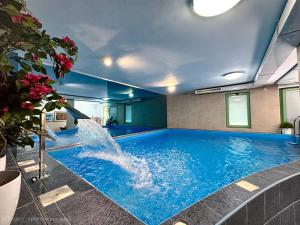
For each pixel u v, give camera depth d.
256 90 6.26
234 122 6.91
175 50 2.89
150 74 4.48
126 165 3.62
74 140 5.08
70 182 1.30
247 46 2.77
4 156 0.89
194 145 5.59
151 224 1.80
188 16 1.92
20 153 2.16
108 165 3.61
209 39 2.50
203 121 7.70
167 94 8.67
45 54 0.92
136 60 3.35
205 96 7.66
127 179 2.94
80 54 2.95
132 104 11.04
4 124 0.83
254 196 1.26
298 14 1.64
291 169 1.81
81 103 12.03
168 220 1.00
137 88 6.77
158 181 2.85
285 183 1.56
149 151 4.89
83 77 4.85
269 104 5.98
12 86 0.78
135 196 2.37
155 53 3.01
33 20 0.82
